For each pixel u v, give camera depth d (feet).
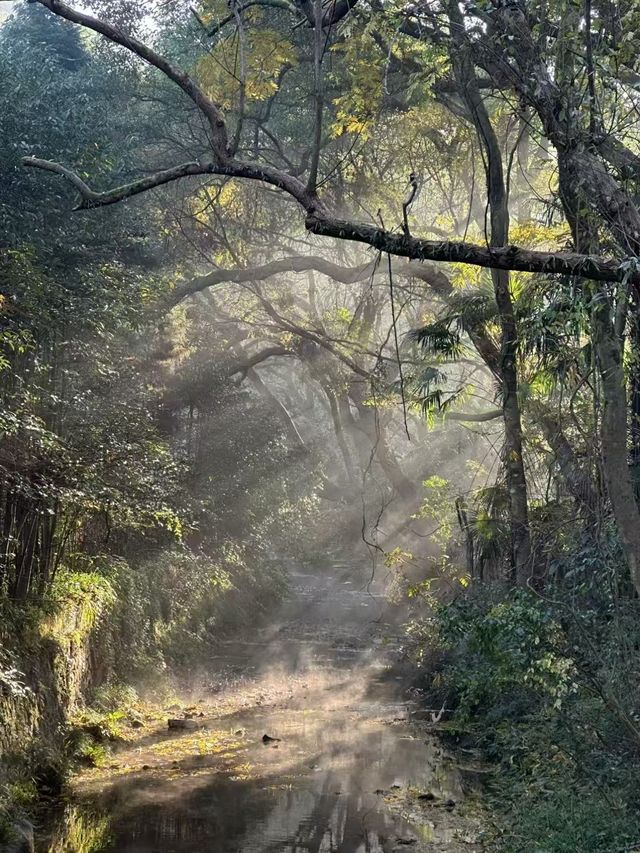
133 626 61.77
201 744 49.42
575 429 48.96
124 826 36.27
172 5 74.33
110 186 58.23
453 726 53.01
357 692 64.64
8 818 34.47
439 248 24.80
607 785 31.89
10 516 43.52
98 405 47.32
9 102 50.42
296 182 26.13
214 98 36.94
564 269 24.48
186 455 77.10
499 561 55.57
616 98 31.60
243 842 34.63
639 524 29.63
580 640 34.12
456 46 37.58
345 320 85.71
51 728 44.32
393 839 34.96
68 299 43.50
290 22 61.26
